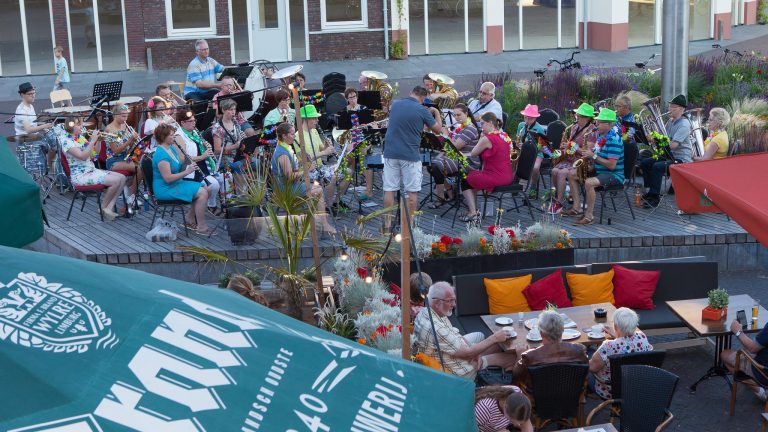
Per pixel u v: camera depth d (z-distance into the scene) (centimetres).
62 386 269
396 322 775
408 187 1104
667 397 702
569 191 1312
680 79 1539
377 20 2562
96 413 262
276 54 2542
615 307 930
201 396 281
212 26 2488
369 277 819
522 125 1326
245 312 335
